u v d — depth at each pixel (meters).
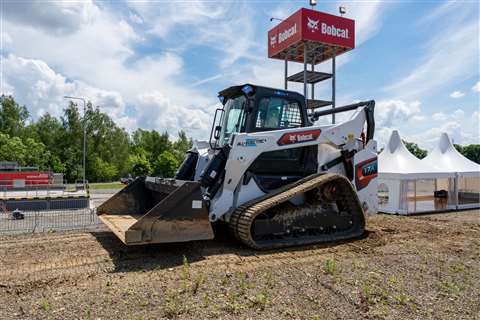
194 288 4.18
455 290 4.23
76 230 8.11
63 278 4.58
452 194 14.02
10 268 5.03
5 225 9.29
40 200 14.48
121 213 7.60
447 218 11.27
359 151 7.85
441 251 6.28
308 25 14.71
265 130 6.99
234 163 6.45
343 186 7.23
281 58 17.14
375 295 4.03
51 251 5.94
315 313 3.55
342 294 4.05
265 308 3.65
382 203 13.48
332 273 4.81
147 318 3.37
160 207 5.38
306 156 7.42
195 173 7.59
